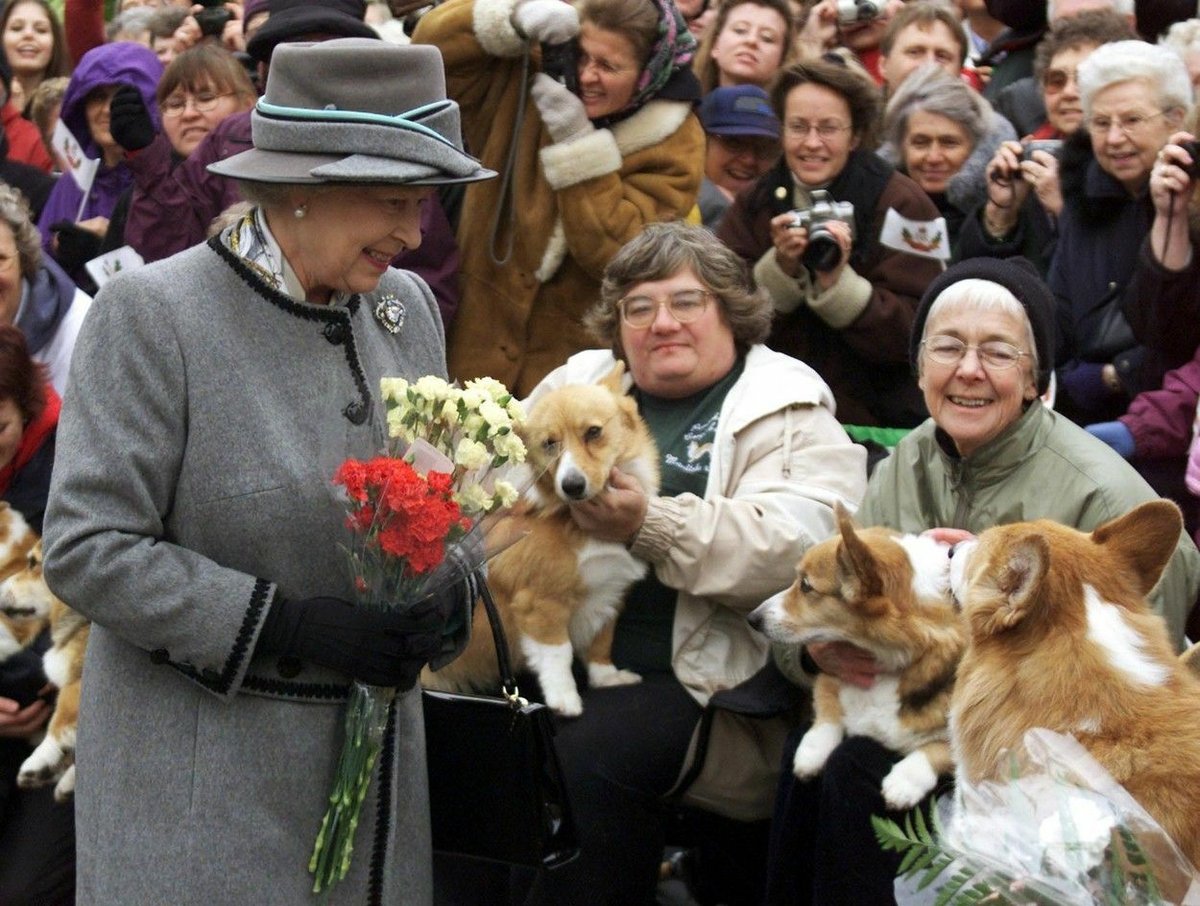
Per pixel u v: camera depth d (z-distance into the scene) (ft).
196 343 10.99
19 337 17.60
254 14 24.38
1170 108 19.44
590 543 15.80
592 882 15.53
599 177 19.98
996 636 11.14
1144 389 18.89
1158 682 10.66
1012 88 24.50
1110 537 11.53
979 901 9.23
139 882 10.93
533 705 12.66
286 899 11.16
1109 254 19.65
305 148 11.00
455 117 11.57
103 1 31.32
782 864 14.99
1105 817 9.26
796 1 26.89
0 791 17.34
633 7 20.22
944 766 13.58
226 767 11.05
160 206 22.09
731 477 16.39
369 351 11.84
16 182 26.99
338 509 11.18
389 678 11.08
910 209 19.98
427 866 12.30
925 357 14.87
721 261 16.69
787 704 15.72
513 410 11.64
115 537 10.70
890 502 15.56
